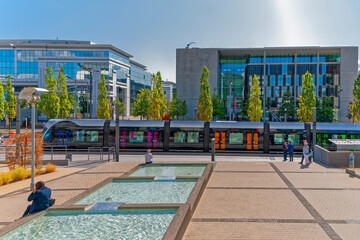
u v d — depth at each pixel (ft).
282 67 246.27
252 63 248.32
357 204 37.52
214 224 30.48
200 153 93.09
